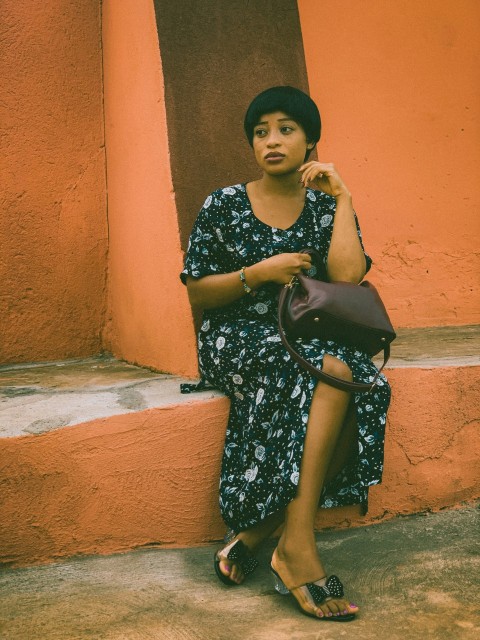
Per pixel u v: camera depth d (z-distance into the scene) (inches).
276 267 82.0
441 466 99.0
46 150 132.6
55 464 83.1
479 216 152.9
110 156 134.3
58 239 134.1
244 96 112.4
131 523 87.1
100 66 137.3
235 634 68.7
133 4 116.1
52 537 83.7
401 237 150.9
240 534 79.8
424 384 97.7
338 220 87.9
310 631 69.1
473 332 138.5
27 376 118.2
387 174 150.3
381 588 77.9
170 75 106.7
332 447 75.4
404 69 150.7
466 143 152.5
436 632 68.4
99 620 71.1
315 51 146.8
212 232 89.6
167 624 70.5
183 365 107.7
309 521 73.8
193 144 107.0
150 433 87.5
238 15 114.1
